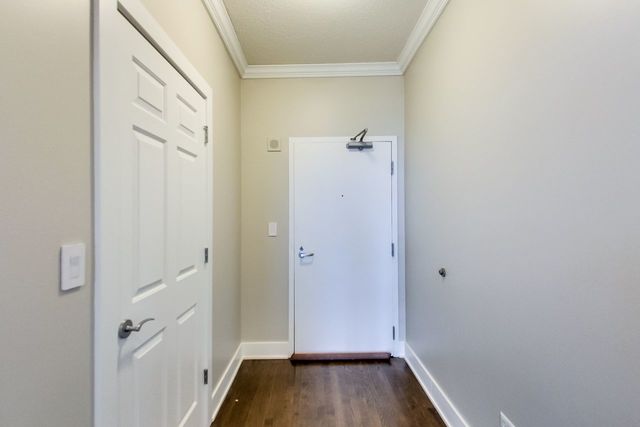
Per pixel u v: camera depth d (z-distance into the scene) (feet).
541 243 3.44
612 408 2.62
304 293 8.95
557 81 3.17
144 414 3.72
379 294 8.96
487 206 4.55
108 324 3.02
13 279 2.10
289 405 6.66
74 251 2.64
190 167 5.08
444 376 6.15
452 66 5.74
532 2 3.53
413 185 8.18
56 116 2.45
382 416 6.28
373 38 7.67
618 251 2.55
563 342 3.14
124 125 3.27
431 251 6.85
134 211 3.49
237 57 8.03
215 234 6.43
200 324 5.53
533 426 3.61
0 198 2.01
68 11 2.56
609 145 2.61
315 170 8.98
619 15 2.51
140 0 3.55
